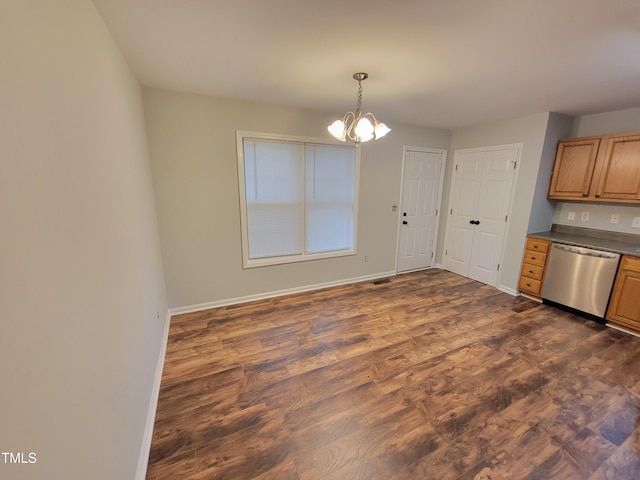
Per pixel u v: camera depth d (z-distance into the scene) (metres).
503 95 2.71
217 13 1.45
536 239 3.47
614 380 2.10
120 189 1.56
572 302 3.17
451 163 4.55
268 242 3.49
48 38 0.84
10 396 0.56
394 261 4.51
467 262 4.41
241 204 3.20
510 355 2.40
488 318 3.07
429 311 3.24
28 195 0.67
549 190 3.57
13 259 0.60
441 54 1.89
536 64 2.02
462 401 1.89
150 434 1.61
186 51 1.87
